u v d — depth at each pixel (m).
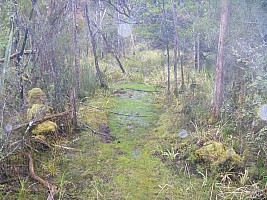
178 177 2.95
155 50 11.34
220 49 3.85
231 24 4.41
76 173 2.94
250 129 3.50
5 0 3.67
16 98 3.60
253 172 2.92
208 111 4.23
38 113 3.45
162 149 3.46
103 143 3.62
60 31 4.67
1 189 2.55
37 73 4.39
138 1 7.61
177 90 5.61
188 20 7.08
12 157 2.91
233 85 4.43
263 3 4.51
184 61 8.32
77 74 4.83
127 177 2.92
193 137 3.58
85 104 4.88
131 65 9.45
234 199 2.60
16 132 3.10
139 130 4.09
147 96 5.90
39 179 2.70
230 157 3.00
